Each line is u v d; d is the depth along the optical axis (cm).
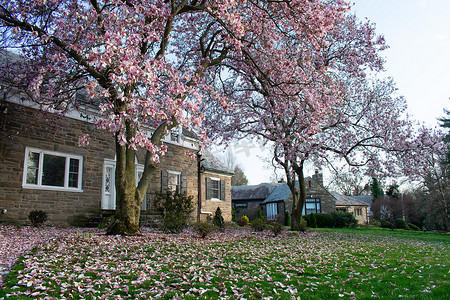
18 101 1063
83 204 1245
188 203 1409
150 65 641
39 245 660
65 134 1207
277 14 1081
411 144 1439
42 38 693
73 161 1237
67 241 712
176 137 1769
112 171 1388
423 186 3012
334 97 1221
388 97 1564
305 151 1340
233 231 1420
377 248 974
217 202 2062
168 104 616
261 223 1505
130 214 861
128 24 679
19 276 424
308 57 1119
